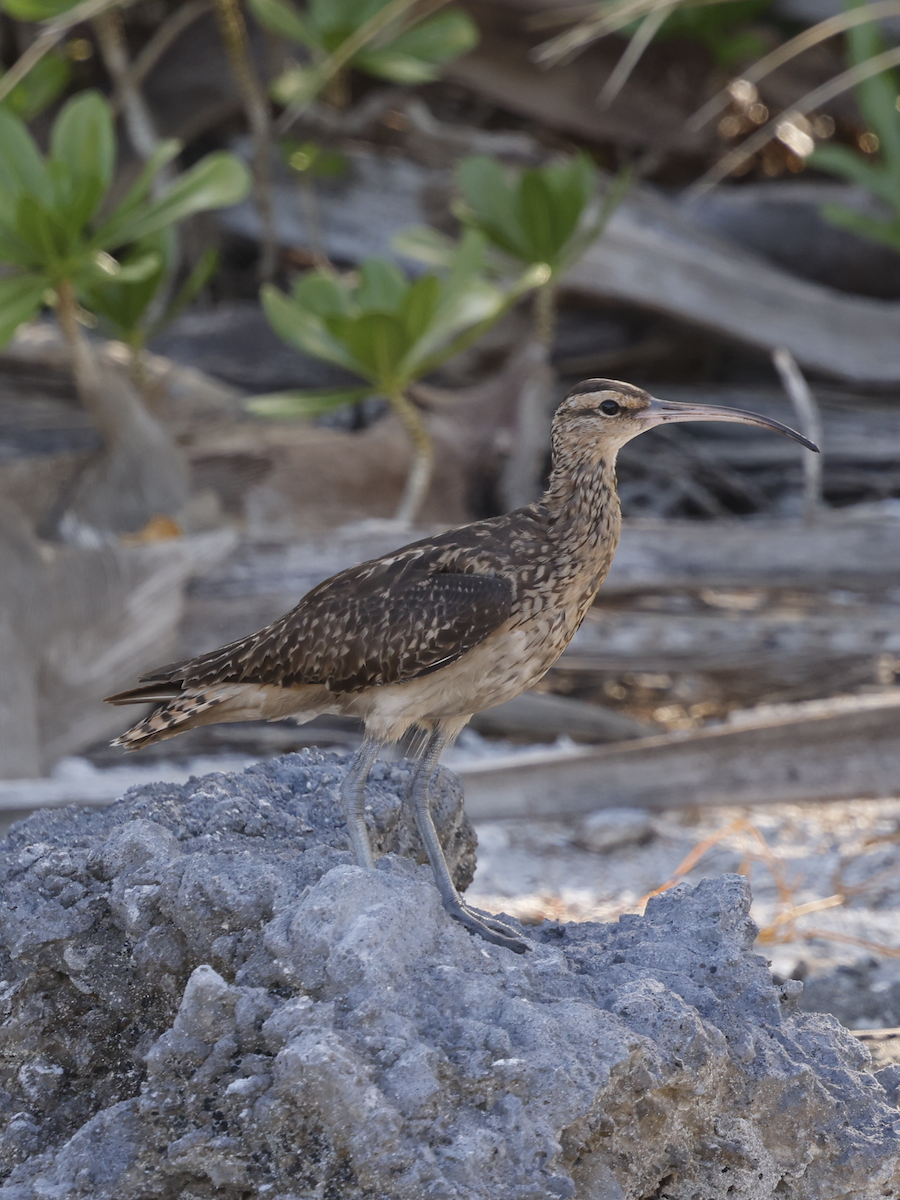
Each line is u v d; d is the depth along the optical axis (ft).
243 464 46.68
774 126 58.03
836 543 41.63
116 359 49.73
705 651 40.52
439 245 48.78
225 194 41.06
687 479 54.90
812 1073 17.04
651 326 60.80
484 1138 14.84
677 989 17.69
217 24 62.08
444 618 20.15
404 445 49.34
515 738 40.50
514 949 18.70
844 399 58.59
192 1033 15.72
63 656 36.88
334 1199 14.96
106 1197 15.70
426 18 59.47
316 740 39.11
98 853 18.19
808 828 36.09
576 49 64.03
